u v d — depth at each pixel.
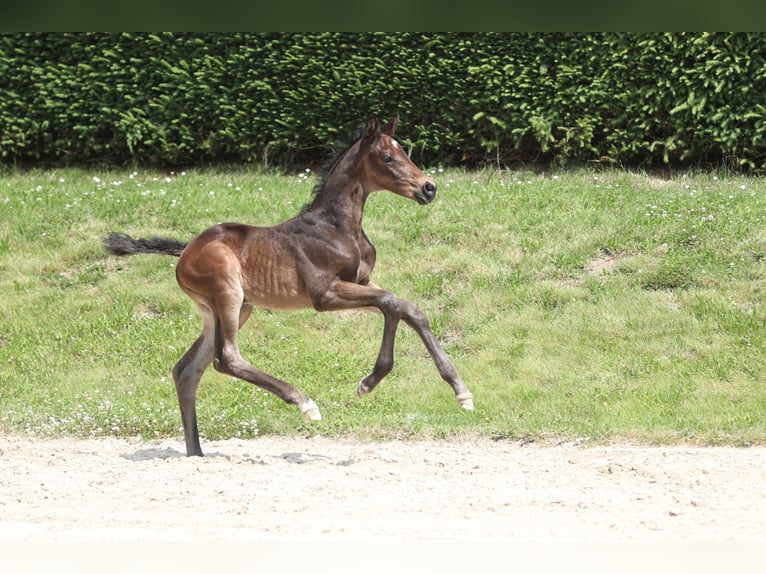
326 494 8.30
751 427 10.76
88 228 16.33
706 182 17.31
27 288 15.06
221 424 11.54
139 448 10.86
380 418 11.60
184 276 9.76
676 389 11.92
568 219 15.85
